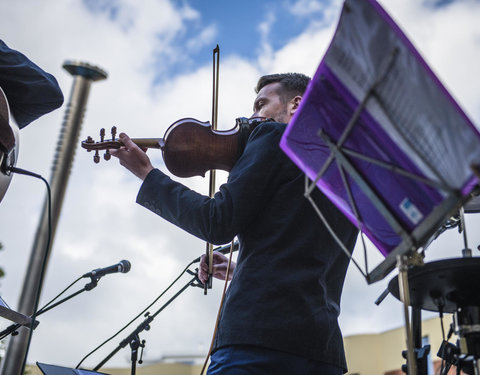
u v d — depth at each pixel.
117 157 2.26
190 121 2.59
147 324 3.06
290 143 1.81
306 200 2.11
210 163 2.60
